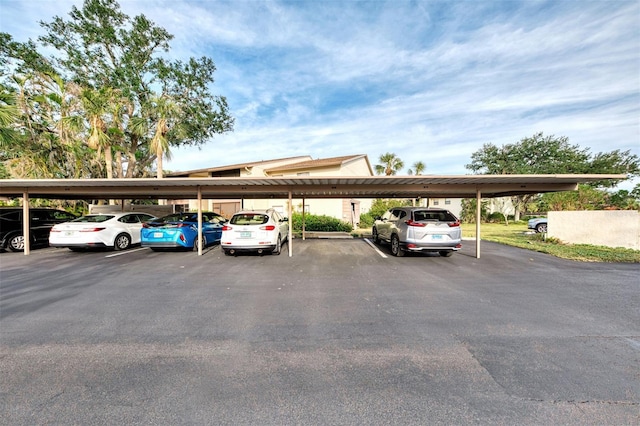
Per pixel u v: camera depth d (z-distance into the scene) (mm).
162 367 2814
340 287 5578
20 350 3146
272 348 3199
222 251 9812
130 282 5945
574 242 11211
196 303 4680
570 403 2271
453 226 8211
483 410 2193
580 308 4398
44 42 14836
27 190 9414
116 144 14984
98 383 2553
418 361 2916
